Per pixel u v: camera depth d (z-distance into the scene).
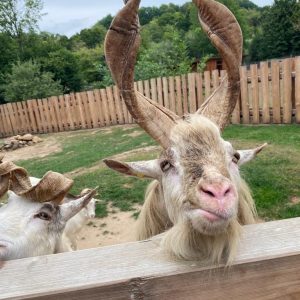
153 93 7.34
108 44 1.18
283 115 5.65
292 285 0.71
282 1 22.64
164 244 0.78
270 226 0.79
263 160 3.82
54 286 0.68
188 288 0.70
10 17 19.72
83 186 4.11
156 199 1.48
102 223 3.24
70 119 9.13
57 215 1.48
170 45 11.09
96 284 0.67
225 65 1.27
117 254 0.75
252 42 24.84
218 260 0.72
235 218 0.94
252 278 0.71
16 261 0.75
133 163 1.41
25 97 12.79
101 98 8.54
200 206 0.93
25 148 8.07
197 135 1.12
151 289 0.69
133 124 8.05
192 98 6.73
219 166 1.03
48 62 18.48
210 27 1.23
